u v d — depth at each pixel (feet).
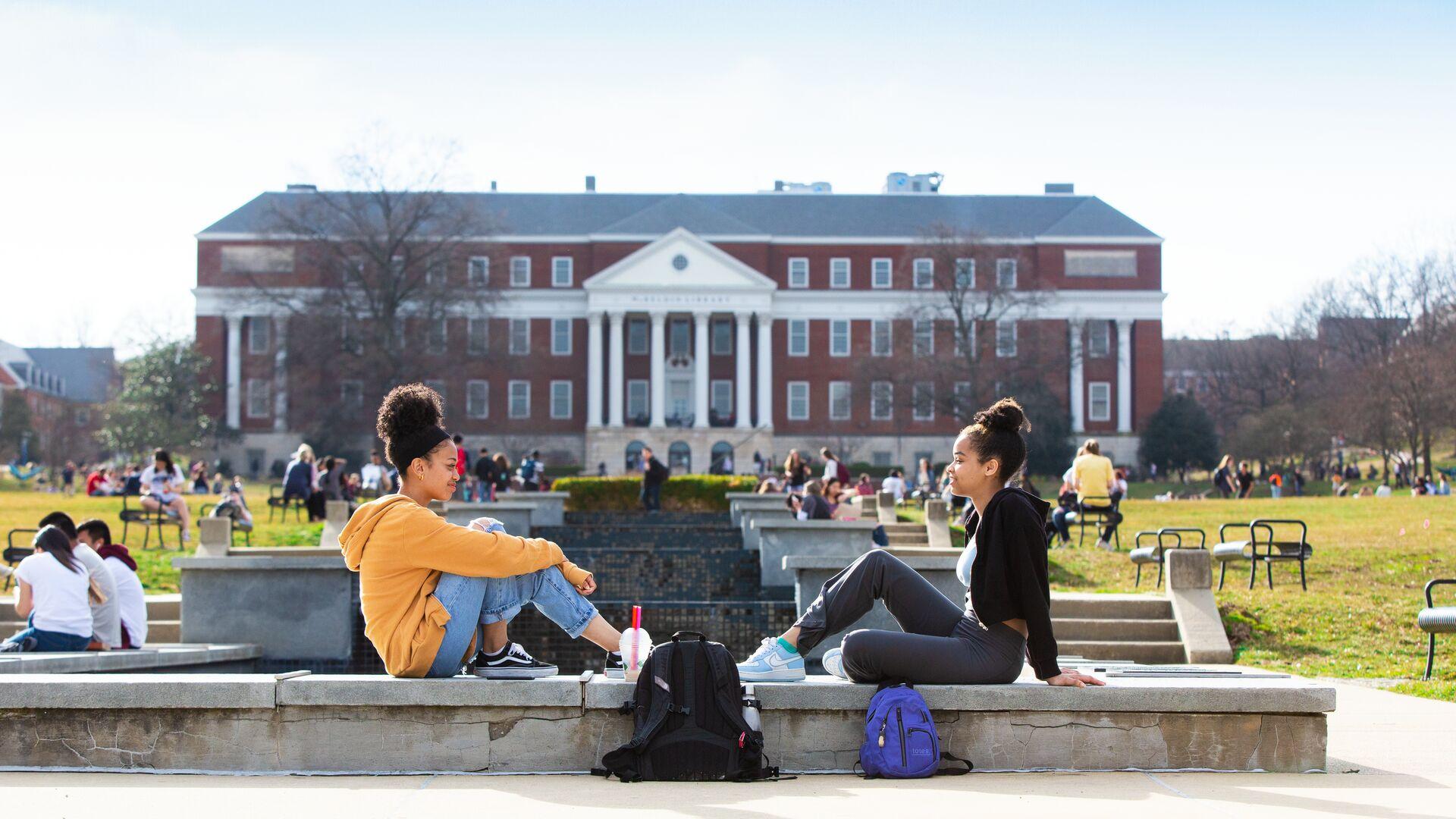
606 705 21.34
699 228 281.33
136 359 269.85
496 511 68.64
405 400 22.12
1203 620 46.68
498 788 19.93
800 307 285.02
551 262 283.59
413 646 21.36
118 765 21.52
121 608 37.50
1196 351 391.24
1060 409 248.93
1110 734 21.75
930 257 258.57
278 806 18.54
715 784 20.20
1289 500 115.96
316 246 234.58
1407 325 262.88
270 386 258.57
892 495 83.76
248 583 41.34
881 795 19.31
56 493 168.45
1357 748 26.63
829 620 22.17
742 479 110.52
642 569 57.36
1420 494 169.78
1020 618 21.39
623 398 277.44
